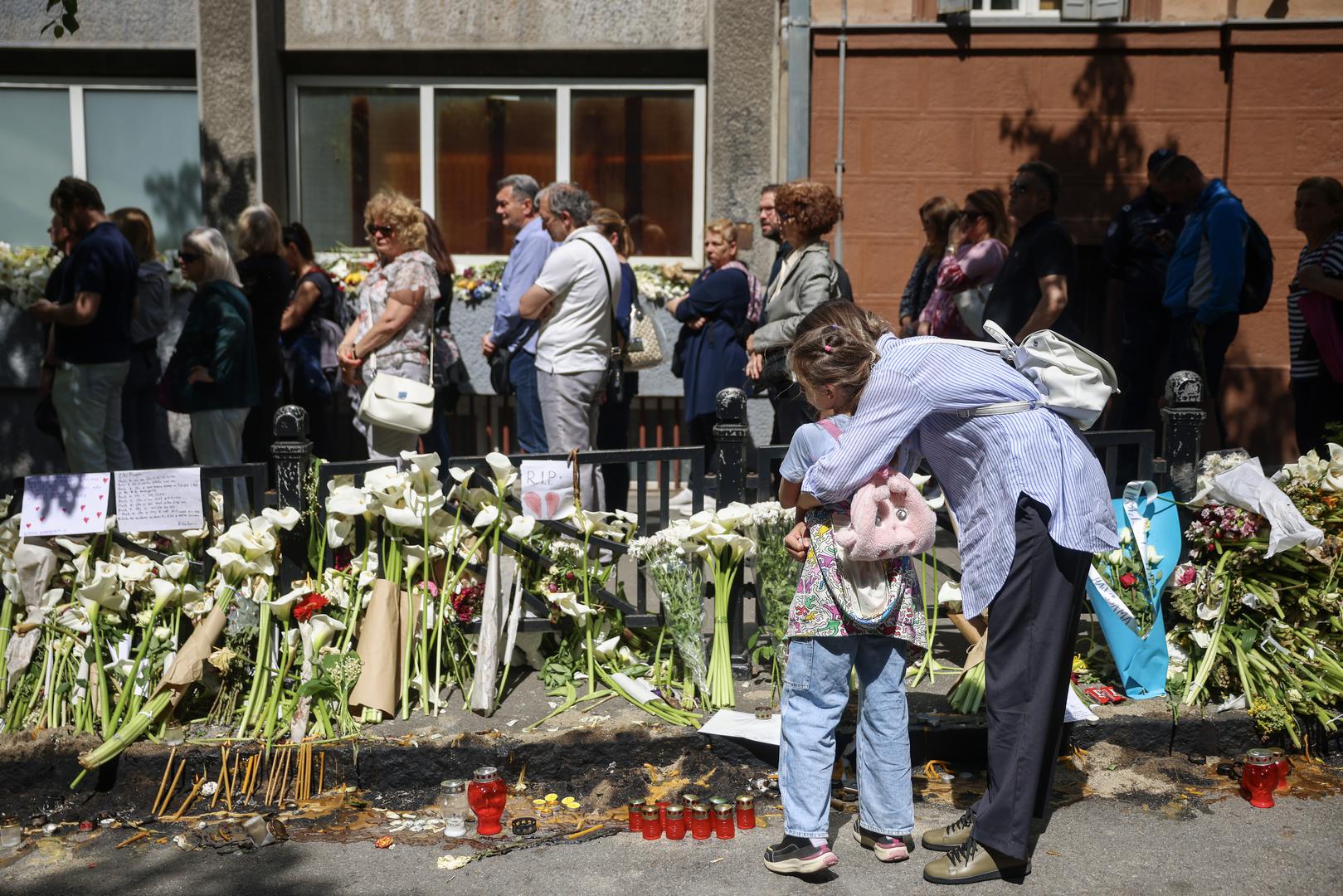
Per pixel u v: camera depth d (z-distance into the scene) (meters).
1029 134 7.83
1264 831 3.49
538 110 8.24
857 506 3.12
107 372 6.39
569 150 8.27
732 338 6.37
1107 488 3.31
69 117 8.20
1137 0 7.68
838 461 3.13
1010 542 3.18
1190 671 4.12
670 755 3.83
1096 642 4.42
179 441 8.02
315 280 7.13
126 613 4.09
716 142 7.84
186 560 4.09
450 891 3.21
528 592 4.28
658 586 4.16
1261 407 8.02
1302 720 3.97
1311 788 3.77
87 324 6.27
